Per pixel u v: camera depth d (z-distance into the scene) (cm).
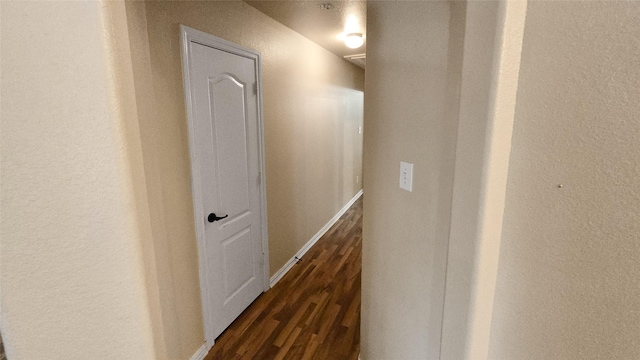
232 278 223
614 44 57
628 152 58
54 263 57
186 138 171
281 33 263
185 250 176
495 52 67
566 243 69
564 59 64
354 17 247
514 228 77
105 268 57
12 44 49
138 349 61
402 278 134
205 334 198
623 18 56
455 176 82
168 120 156
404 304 135
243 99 218
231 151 210
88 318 60
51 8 48
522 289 78
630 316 62
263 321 229
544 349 76
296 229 321
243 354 199
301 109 311
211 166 191
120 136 51
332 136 408
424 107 110
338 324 226
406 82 120
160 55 149
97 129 51
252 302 251
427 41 106
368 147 156
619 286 62
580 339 70
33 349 60
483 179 73
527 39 69
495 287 82
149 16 141
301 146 317
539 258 74
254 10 224
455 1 88
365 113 156
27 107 51
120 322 60
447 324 91
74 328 60
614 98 59
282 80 270
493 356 87
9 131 52
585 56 61
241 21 211
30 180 54
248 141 228
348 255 340
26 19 49
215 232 200
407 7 116
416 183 118
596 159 62
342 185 470
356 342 208
